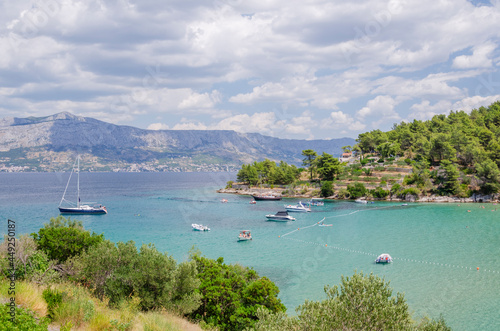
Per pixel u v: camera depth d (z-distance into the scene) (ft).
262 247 305.94
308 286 203.10
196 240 336.90
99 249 102.89
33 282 82.94
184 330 85.05
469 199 611.06
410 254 270.05
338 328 69.05
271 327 75.77
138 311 84.43
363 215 481.46
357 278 75.41
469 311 163.53
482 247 288.10
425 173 647.56
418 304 172.55
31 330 48.75
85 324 62.54
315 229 390.63
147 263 99.71
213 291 118.83
